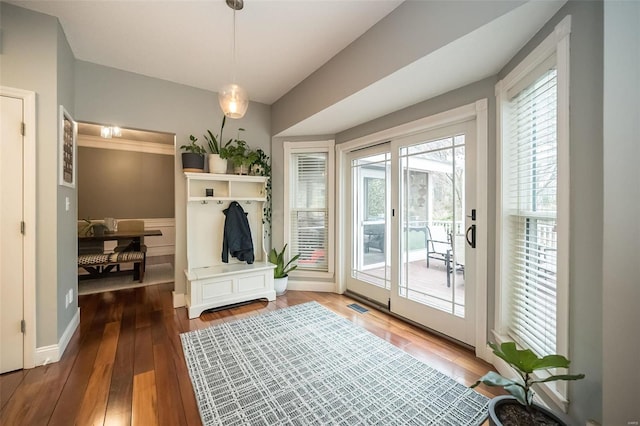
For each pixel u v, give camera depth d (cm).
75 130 250
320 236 369
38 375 178
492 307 197
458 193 225
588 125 116
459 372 185
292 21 204
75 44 234
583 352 118
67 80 228
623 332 106
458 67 185
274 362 194
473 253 212
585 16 117
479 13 144
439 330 238
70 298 234
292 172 374
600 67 111
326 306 308
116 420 141
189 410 149
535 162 161
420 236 257
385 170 298
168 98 304
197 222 321
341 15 198
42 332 193
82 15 198
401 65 186
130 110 283
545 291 149
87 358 199
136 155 551
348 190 346
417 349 215
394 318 276
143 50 244
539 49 145
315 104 279
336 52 247
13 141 182
